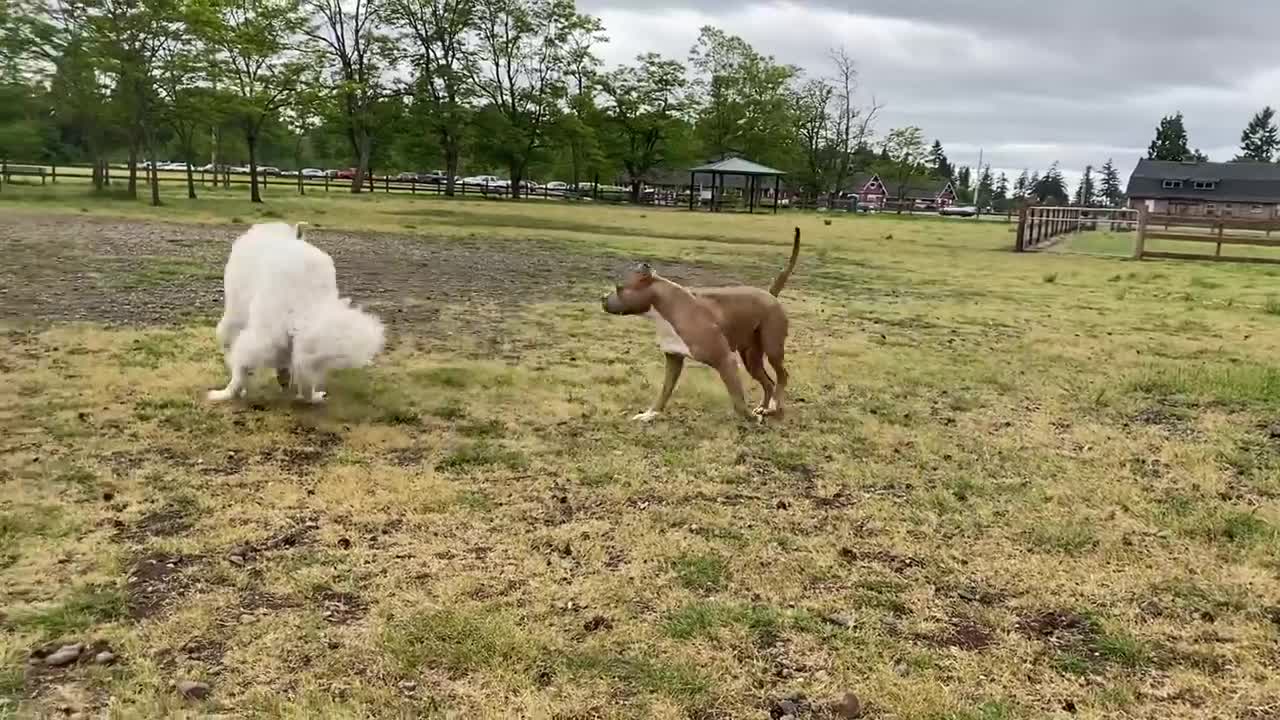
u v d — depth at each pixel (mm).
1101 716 2662
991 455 5266
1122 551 3877
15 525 3748
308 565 3500
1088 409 6426
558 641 2984
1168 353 8680
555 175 70500
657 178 67500
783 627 3131
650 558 3670
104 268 11383
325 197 38688
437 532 3869
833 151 72938
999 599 3418
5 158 33719
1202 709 2717
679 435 5461
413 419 5562
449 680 2754
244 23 30812
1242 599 3439
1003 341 9172
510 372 6844
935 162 116188
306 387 5672
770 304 5844
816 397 6555
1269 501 4555
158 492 4195
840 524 4129
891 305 11758
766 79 65500
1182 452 5328
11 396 5609
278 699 2621
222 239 15844
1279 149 110750
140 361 6586
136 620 3061
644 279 5652
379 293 10688
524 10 53875
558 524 4012
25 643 2875
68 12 26188
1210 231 35125
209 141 47562
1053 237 28219
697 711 2637
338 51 48656
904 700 2697
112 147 40094
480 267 14023
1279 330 10266
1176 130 107000
